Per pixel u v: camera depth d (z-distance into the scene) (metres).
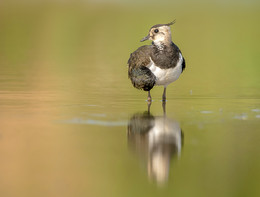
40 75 21.64
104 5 52.75
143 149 10.98
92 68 23.98
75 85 19.34
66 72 22.62
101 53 28.97
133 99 16.72
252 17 45.28
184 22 41.94
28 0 56.53
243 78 21.36
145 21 41.94
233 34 36.31
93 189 9.09
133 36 35.41
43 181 9.34
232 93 17.77
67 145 11.23
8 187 9.04
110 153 10.73
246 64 25.30
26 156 10.51
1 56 27.08
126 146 11.16
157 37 15.90
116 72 22.88
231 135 11.94
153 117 13.87
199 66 24.75
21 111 14.49
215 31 37.59
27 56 27.33
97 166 10.02
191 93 17.89
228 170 9.75
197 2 56.09
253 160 10.30
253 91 18.16
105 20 42.91
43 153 10.69
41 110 14.66
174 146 11.16
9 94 17.19
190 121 13.36
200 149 10.98
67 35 35.88
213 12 48.50
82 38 34.62
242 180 9.48
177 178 9.51
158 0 56.88
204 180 9.51
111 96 17.22
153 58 15.70
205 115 14.12
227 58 27.19
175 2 55.78
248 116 13.95
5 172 9.69
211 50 30.00
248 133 12.10
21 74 21.72
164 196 8.87
